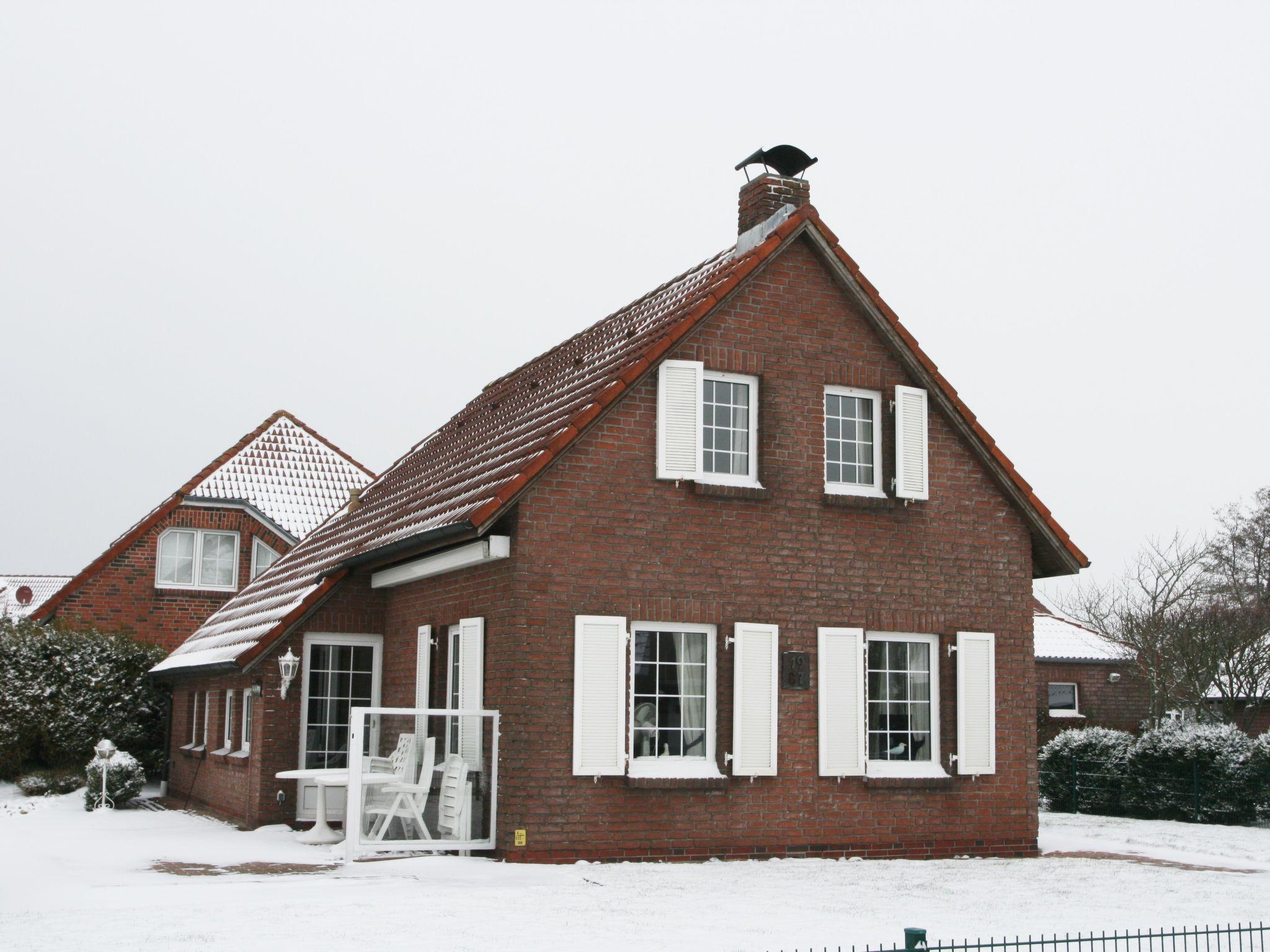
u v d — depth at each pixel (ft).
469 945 32.24
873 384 57.00
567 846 48.47
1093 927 37.47
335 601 62.44
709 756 51.85
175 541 102.73
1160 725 83.35
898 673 56.75
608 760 49.21
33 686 85.81
